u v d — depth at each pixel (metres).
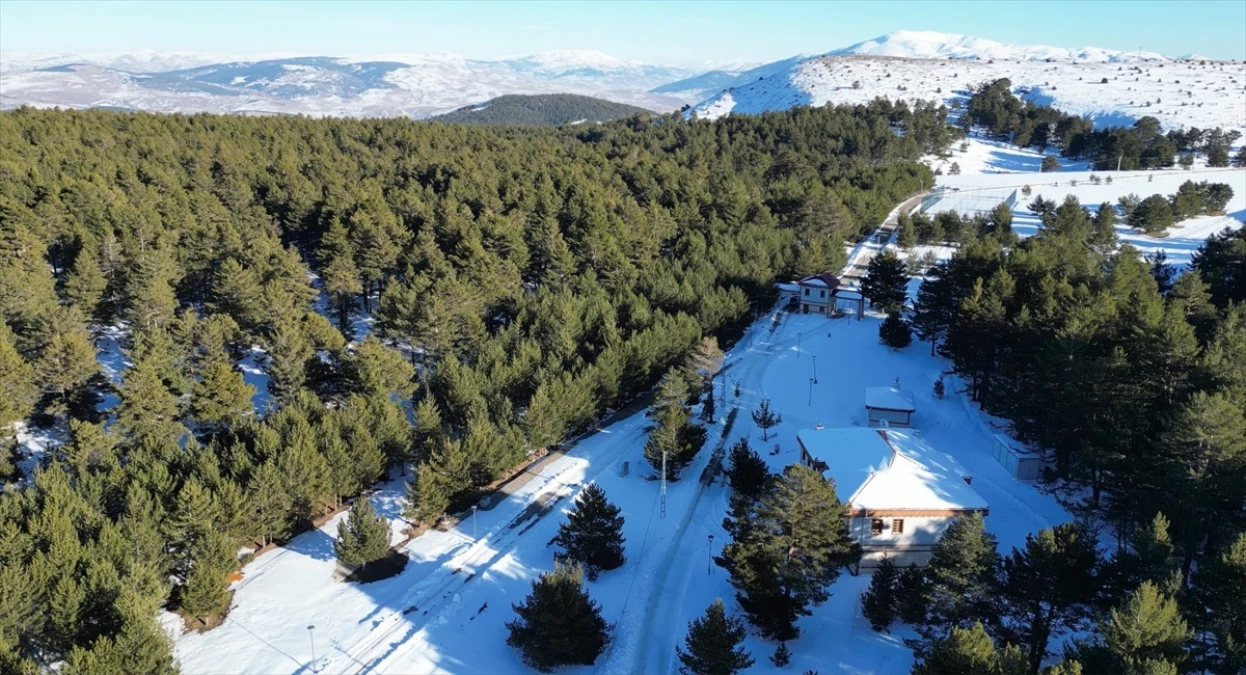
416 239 90.75
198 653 36.91
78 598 33.28
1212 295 74.38
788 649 36.56
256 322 69.69
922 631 35.59
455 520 49.38
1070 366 47.34
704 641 32.25
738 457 51.44
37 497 40.22
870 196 130.25
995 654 26.83
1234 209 145.00
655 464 54.12
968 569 33.25
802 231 114.38
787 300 96.31
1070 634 34.69
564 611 34.69
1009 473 52.03
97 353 68.88
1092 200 154.12
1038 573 32.28
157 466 42.91
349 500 51.69
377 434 51.56
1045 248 77.00
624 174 138.12
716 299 77.12
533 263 93.88
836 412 65.31
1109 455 41.94
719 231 105.38
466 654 37.12
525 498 52.09
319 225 96.81
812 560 36.47
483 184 116.25
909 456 46.50
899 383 70.12
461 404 56.75
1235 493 35.53
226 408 55.44
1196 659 28.06
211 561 38.81
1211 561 29.50
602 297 76.56
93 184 93.25
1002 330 59.62
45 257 84.12
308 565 44.44
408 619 39.69
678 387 57.03
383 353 60.53
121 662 30.11
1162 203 126.12
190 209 94.38
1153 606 26.02
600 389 61.59
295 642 37.78
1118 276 63.41
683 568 44.38
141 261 72.00
